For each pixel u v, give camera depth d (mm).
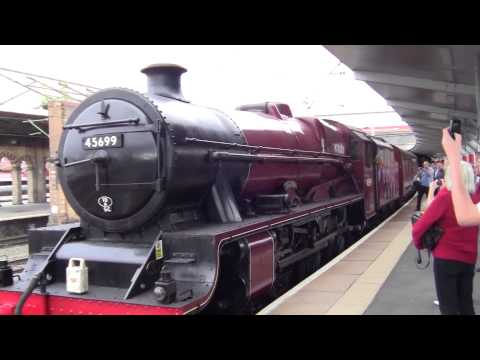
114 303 4137
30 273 5012
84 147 5016
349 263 7992
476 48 9797
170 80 5512
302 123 9258
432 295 5883
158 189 4598
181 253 4516
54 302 4457
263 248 5582
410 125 26828
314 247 8008
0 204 29375
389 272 7227
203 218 5547
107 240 5090
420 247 3734
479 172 8250
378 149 13930
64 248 5000
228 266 5164
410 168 27828
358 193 11352
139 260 4547
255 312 6387
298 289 6273
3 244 14539
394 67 12211
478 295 5742
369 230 14883
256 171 6453
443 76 12555
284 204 6645
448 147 2842
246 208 6270
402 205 22906
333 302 5633
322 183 9719
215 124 5664
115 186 4836
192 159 4953
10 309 4484
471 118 18031
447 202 3520
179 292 4203
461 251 3539
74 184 5129
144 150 4695
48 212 19984
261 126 6906
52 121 15531
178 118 4926
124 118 4820
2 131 21031
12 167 24234
